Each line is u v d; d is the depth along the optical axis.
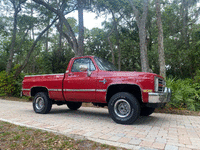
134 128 4.43
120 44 30.22
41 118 5.67
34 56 36.66
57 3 16.61
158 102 4.64
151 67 27.02
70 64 6.24
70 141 3.26
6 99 13.69
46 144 3.11
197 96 8.62
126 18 22.31
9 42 28.67
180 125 4.94
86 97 5.64
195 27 21.45
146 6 12.42
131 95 4.84
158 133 3.97
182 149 2.94
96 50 31.11
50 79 6.57
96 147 3.00
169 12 21.58
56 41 33.84
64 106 9.94
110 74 5.26
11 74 14.81
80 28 13.36
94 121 5.33
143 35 12.21
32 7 18.47
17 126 4.32
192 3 21.38
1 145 3.05
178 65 20.11
